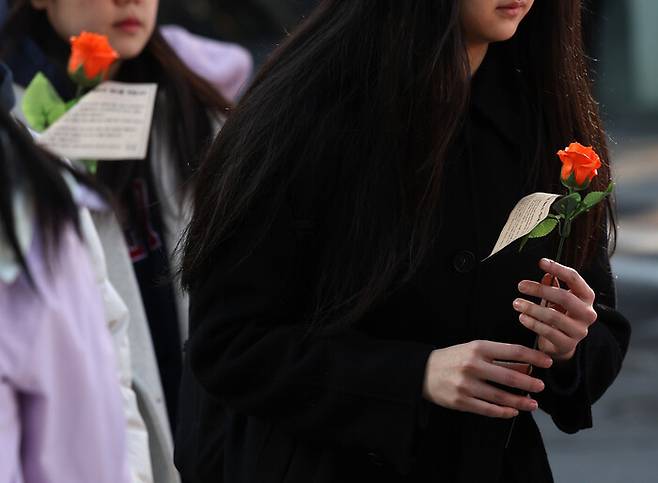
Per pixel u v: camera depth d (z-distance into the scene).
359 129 5.19
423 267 5.29
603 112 5.89
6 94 6.81
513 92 5.58
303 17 5.55
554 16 5.53
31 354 4.10
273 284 5.30
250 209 5.24
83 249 4.25
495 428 5.34
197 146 8.01
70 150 6.81
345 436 5.23
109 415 4.25
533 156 5.50
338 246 5.20
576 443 13.45
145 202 7.89
